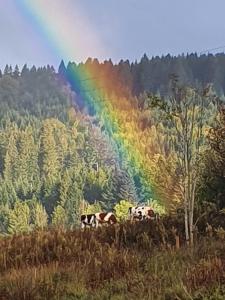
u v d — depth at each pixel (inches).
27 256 439.2
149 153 4493.1
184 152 461.4
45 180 5319.9
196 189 560.4
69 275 349.1
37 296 313.1
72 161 6097.4
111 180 4638.3
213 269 305.9
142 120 6112.2
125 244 475.5
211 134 550.3
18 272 369.1
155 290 287.4
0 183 5447.8
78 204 4328.3
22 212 4047.7
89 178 4877.0
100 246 433.7
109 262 370.3
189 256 368.5
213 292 274.1
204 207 533.0
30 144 6058.1
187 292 275.0
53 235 500.1
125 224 543.5
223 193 557.0
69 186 4820.4
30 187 5231.3
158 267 350.0
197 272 304.3
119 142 6008.9
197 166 468.1
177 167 482.6
